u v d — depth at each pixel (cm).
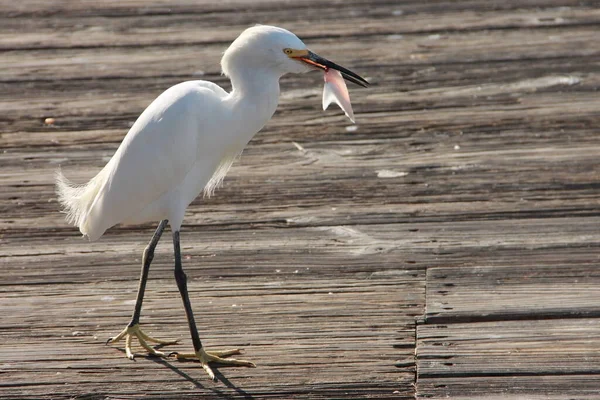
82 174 1108
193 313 835
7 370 755
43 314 839
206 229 990
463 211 1005
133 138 782
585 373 723
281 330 804
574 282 859
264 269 907
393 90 1309
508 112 1230
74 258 937
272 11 1593
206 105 789
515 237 947
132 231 991
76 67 1408
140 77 1367
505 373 728
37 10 1639
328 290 866
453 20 1533
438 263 908
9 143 1190
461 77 1335
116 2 1666
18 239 975
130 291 877
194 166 805
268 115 811
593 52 1384
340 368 746
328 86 794
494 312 813
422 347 767
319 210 1021
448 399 700
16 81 1366
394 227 980
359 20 1545
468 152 1137
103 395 721
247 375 741
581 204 1005
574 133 1166
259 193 1061
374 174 1095
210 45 1468
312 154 1149
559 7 1567
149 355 777
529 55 1386
